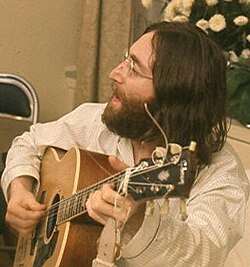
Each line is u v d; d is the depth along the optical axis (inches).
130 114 58.7
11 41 139.0
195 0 102.7
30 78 143.6
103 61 132.7
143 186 45.2
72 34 145.5
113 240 48.0
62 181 67.9
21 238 75.7
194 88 55.9
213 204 54.0
